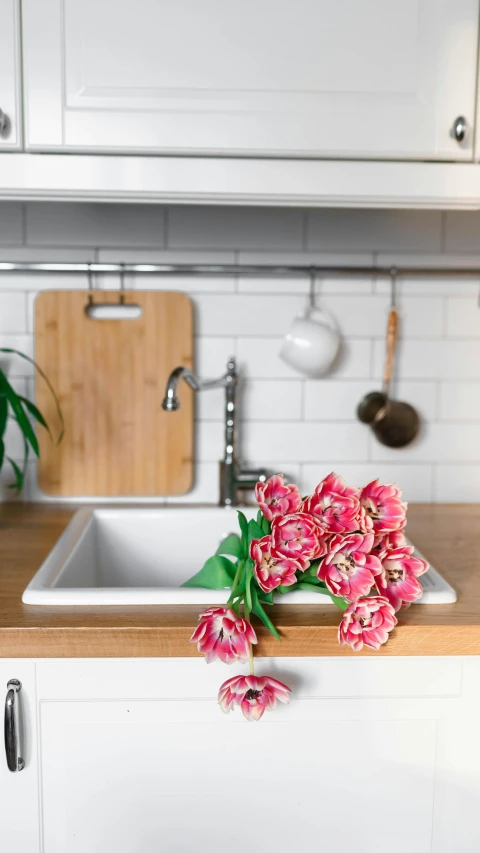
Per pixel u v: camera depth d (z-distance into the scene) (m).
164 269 1.49
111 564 1.43
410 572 0.95
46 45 1.13
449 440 1.59
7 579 1.11
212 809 1.00
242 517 1.02
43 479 1.53
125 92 1.15
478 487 1.61
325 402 1.57
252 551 0.92
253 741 0.99
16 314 1.51
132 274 1.51
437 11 1.15
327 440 1.58
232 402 1.46
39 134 1.14
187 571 1.44
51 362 1.50
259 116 1.16
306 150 1.17
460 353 1.57
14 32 1.13
